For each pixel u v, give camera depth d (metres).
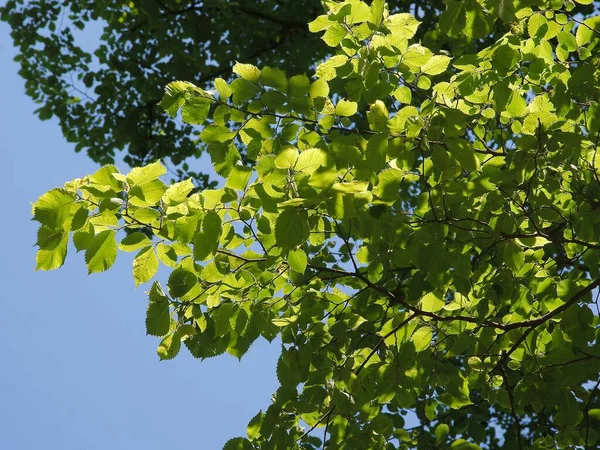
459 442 4.38
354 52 3.55
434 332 4.46
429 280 3.85
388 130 3.25
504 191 3.82
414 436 4.63
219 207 3.39
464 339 4.21
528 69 4.20
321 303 4.22
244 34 10.67
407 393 4.19
